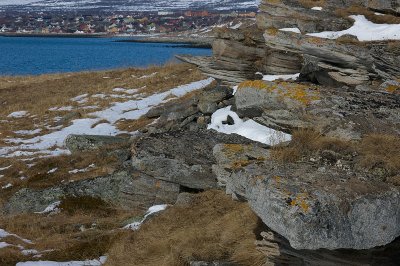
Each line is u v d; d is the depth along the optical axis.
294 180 8.02
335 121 10.75
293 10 21.00
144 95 34.84
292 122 11.78
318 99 11.72
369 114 10.86
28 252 13.63
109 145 22.89
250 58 21.12
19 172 21.84
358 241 7.46
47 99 37.06
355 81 16.14
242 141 14.77
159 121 22.25
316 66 17.61
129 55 113.25
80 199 17.25
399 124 10.55
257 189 8.07
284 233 7.37
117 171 17.91
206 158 14.60
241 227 11.18
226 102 19.31
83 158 21.81
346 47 15.94
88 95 36.88
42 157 23.97
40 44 177.50
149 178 15.59
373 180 8.20
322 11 21.16
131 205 15.88
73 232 15.12
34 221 16.09
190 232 11.78
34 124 31.28
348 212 7.43
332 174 8.35
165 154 14.80
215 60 21.77
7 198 19.03
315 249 7.53
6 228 15.77
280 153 9.57
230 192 9.45
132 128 27.36
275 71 20.25
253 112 13.79
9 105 36.97
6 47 153.88
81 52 128.12
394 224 7.75
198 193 14.49
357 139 10.01
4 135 28.73
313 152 9.41
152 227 13.32
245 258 9.99
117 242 13.37
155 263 11.24
